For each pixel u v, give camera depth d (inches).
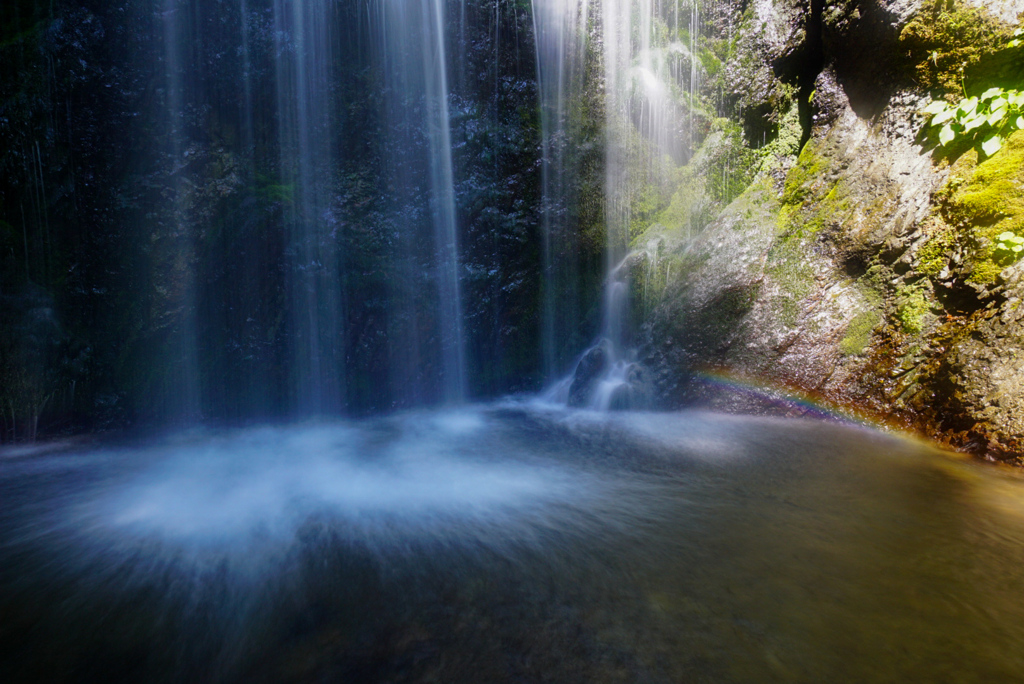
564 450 181.3
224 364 224.2
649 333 239.1
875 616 85.9
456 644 81.5
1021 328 156.9
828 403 201.9
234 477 161.2
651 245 253.9
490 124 240.1
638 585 96.1
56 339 198.1
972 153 179.2
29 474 165.9
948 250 179.6
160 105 200.2
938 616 85.7
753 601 90.7
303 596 95.7
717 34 251.1
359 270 235.1
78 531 123.3
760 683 71.8
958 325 174.9
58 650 82.5
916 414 181.0
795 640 80.3
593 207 257.4
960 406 166.9
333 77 220.8
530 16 236.1
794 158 242.8
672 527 119.5
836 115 223.5
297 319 230.7
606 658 77.4
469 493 143.6
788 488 141.4
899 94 201.6
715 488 143.1
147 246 207.0
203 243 213.5
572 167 252.5
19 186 188.7
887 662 75.4
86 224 199.9
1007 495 133.8
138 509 136.8
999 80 175.0
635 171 259.0
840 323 203.3
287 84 215.5
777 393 210.2
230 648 82.4
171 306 213.2
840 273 207.0
